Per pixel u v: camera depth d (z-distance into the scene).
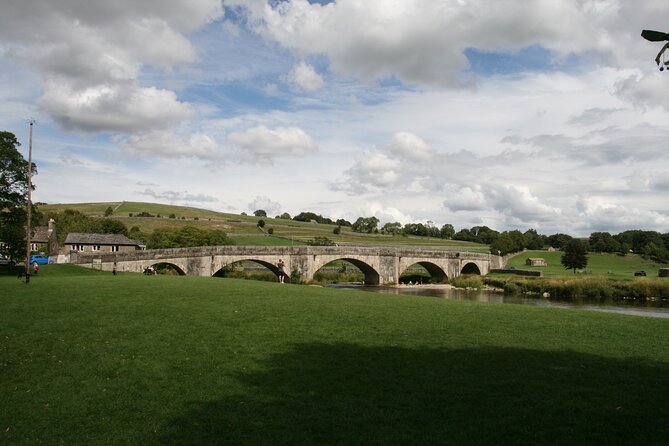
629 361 19.02
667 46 8.70
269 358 18.98
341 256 99.00
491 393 15.41
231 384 16.33
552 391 15.59
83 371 17.64
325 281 115.19
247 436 12.66
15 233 58.72
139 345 20.55
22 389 16.12
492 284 106.31
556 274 126.75
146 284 39.06
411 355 19.44
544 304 70.12
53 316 25.12
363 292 41.72
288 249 90.44
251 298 32.44
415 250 115.50
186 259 78.88
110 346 20.38
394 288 100.75
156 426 13.37
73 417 14.07
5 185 58.72
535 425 13.12
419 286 107.38
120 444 12.45
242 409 14.34
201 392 15.68
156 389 16.02
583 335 23.67
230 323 24.52
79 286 36.50
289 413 14.02
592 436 12.45
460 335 23.02
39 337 21.41
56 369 17.86
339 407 14.38
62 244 120.56
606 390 15.70
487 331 24.08
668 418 13.52
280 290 38.31
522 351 20.20
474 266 136.12
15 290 33.25
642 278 94.38
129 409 14.54
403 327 24.52
